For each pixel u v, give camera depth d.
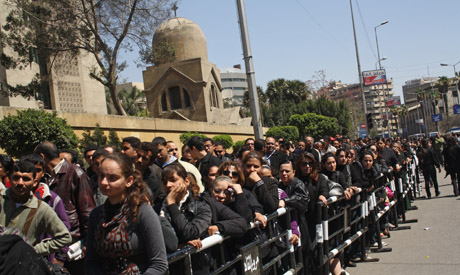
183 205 4.07
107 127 19.83
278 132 42.38
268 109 66.44
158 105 45.72
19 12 25.14
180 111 45.25
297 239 5.51
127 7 27.38
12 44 24.69
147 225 2.94
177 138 26.14
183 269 3.36
